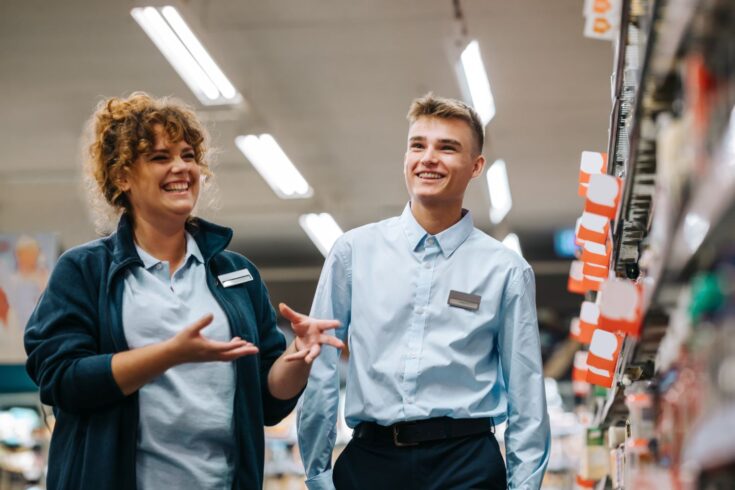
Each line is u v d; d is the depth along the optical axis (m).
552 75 8.68
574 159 11.08
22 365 8.00
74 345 2.26
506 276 2.81
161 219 2.40
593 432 4.45
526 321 2.79
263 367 2.56
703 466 1.40
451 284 2.81
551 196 12.55
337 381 2.86
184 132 2.39
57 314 2.29
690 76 1.44
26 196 12.28
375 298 2.82
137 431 2.26
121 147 2.35
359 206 13.01
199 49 6.32
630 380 2.76
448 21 7.59
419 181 2.83
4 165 11.09
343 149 10.77
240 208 12.93
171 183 2.37
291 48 8.15
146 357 2.12
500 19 7.57
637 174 2.19
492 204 11.48
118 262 2.35
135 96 2.43
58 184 11.84
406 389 2.71
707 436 1.32
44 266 8.13
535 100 9.29
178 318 2.35
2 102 9.23
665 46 1.58
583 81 8.80
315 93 9.13
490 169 10.10
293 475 12.05
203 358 2.09
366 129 10.12
